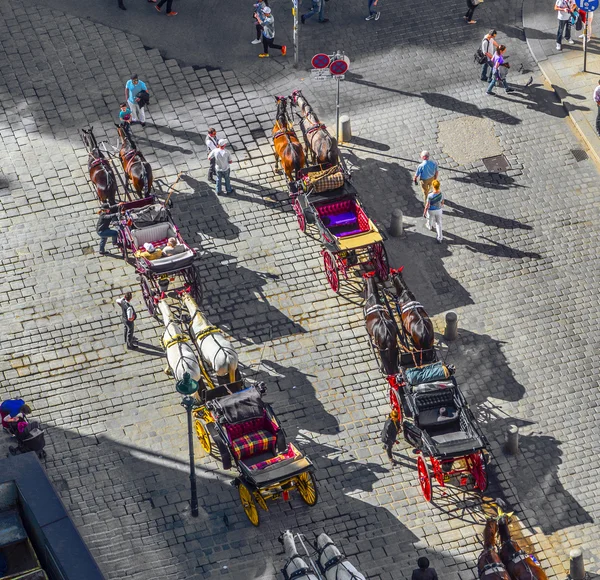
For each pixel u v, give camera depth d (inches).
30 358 1255.5
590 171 1473.9
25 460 874.8
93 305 1306.6
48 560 845.8
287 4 1653.5
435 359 1214.9
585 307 1330.0
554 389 1254.3
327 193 1352.1
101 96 1520.7
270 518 1133.1
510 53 1610.5
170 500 1143.6
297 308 1315.2
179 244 1274.6
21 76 1534.2
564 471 1186.0
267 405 1151.6
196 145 1482.5
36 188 1419.8
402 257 1374.3
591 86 1561.3
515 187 1453.0
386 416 1222.9
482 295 1339.8
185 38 1598.2
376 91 1555.1
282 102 1435.8
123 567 1090.7
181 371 1165.7
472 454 1125.7
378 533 1127.6
